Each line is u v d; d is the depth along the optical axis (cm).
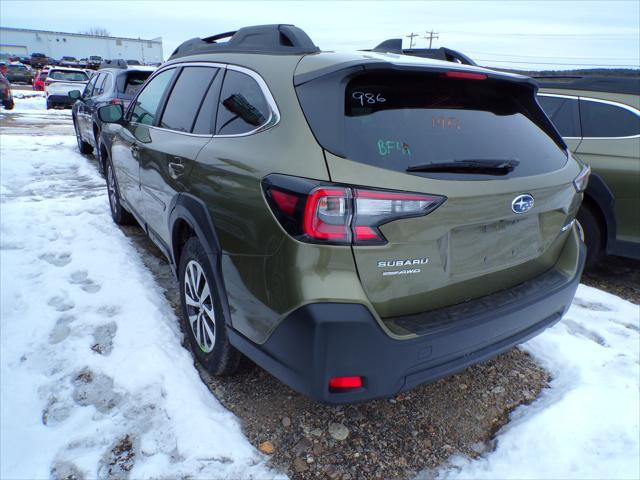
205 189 232
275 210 184
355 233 174
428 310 200
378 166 179
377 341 179
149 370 260
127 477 201
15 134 1179
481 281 214
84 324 303
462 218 192
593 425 238
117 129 428
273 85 212
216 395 253
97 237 455
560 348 302
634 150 390
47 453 211
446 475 212
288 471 210
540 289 232
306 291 175
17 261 394
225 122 244
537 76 461
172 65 344
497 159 211
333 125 183
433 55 296
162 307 331
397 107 199
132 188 392
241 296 208
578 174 250
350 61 193
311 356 177
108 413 234
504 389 271
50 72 1888
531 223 228
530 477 210
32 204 552
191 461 208
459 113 215
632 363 290
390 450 224
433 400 260
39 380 254
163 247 327
